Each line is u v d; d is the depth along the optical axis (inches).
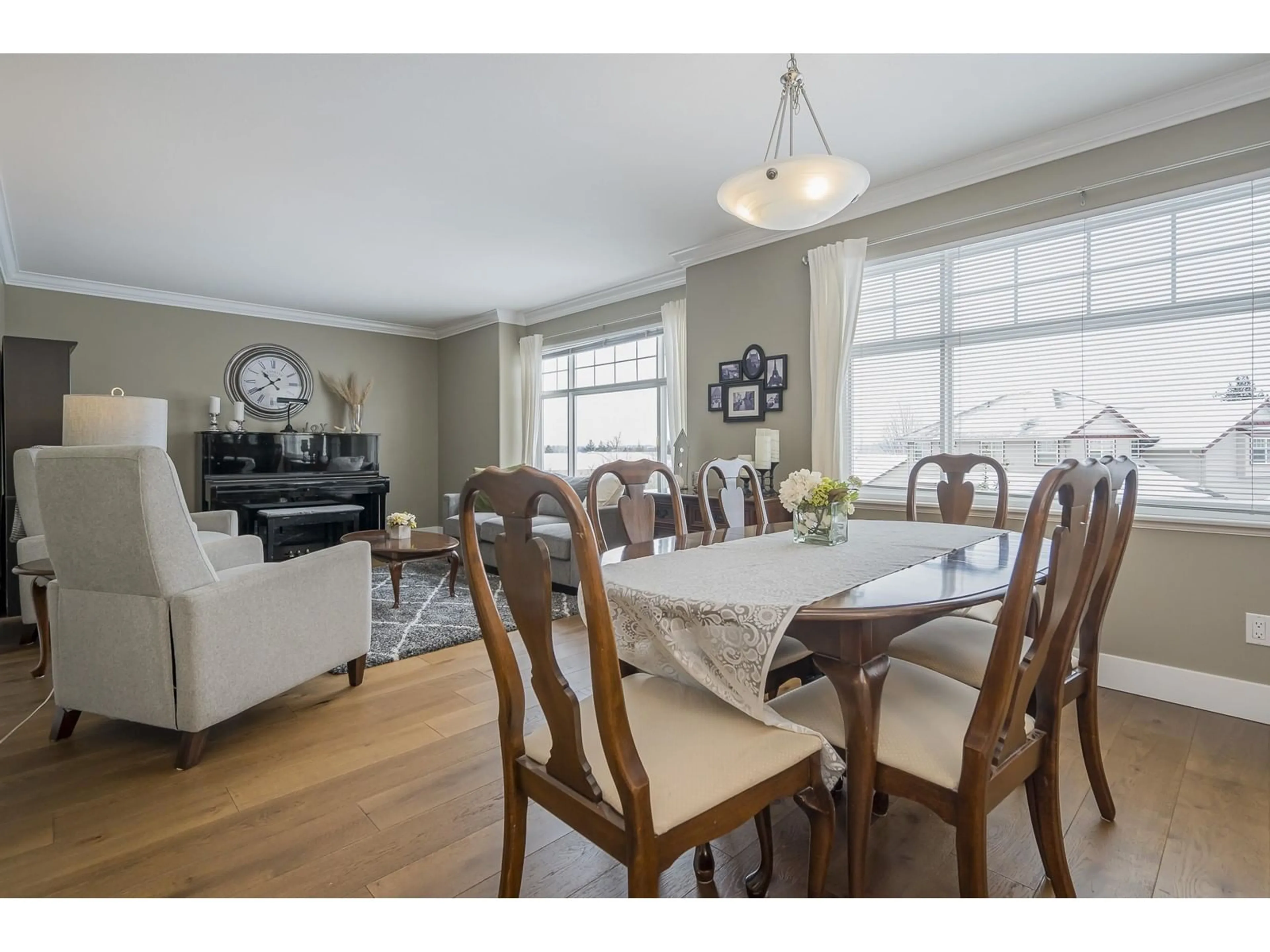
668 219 150.0
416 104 100.0
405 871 60.4
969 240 121.8
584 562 37.4
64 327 203.2
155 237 160.9
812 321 142.5
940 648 67.7
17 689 105.8
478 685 108.7
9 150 114.1
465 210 144.4
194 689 79.6
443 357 284.4
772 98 98.7
